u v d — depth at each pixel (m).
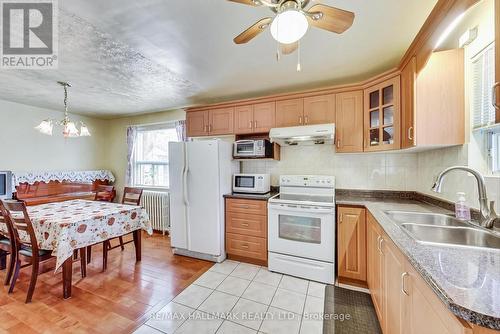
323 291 2.16
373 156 2.71
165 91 3.01
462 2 1.15
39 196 3.55
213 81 2.67
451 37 1.67
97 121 4.55
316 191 2.84
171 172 3.04
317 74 2.50
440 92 1.60
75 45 1.86
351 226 2.26
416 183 2.49
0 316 1.78
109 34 1.71
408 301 1.02
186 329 1.66
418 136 1.64
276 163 3.20
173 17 1.52
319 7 1.13
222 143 2.87
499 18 0.86
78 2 1.36
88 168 4.38
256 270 2.59
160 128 4.17
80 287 2.21
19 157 3.47
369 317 1.79
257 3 1.14
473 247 1.04
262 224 2.68
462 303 0.61
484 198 1.33
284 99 2.79
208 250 2.83
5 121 3.33
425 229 1.44
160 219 3.98
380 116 2.22
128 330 1.65
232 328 1.68
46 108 3.78
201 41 1.82
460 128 1.56
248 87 2.88
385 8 1.45
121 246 3.09
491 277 0.77
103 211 2.43
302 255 2.40
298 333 1.63
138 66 2.25
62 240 1.87
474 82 1.51
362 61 2.19
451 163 1.74
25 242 2.06
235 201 2.83
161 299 2.02
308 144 2.99
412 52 1.69
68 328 1.66
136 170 4.41
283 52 1.64
